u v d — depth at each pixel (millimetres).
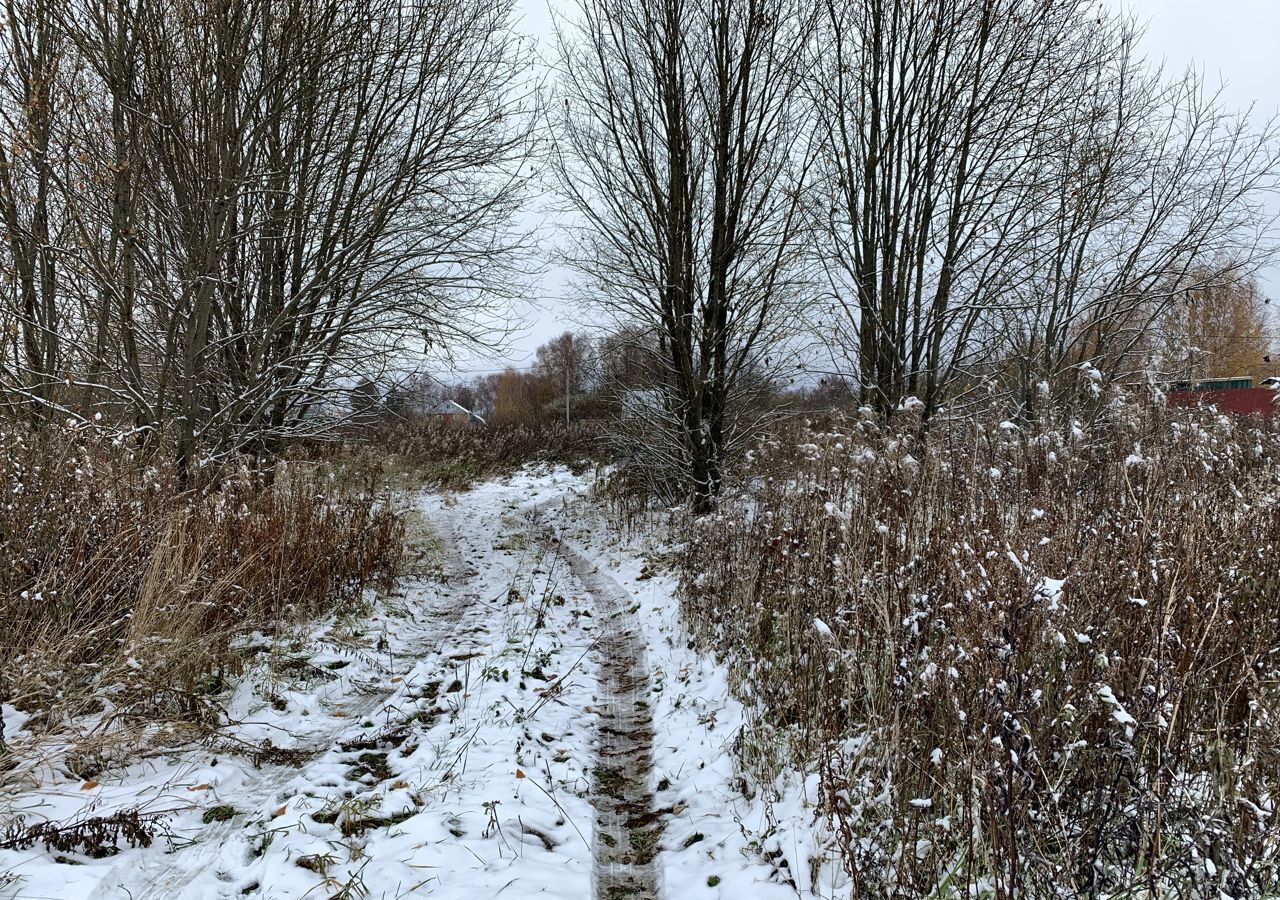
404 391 11625
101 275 7164
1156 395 5254
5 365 6785
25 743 3604
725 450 12406
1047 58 9516
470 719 4633
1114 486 4848
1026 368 9992
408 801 3613
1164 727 2486
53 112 7043
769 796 3617
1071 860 2447
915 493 5098
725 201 11891
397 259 10102
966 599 3164
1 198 6949
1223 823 2322
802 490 6531
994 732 2574
